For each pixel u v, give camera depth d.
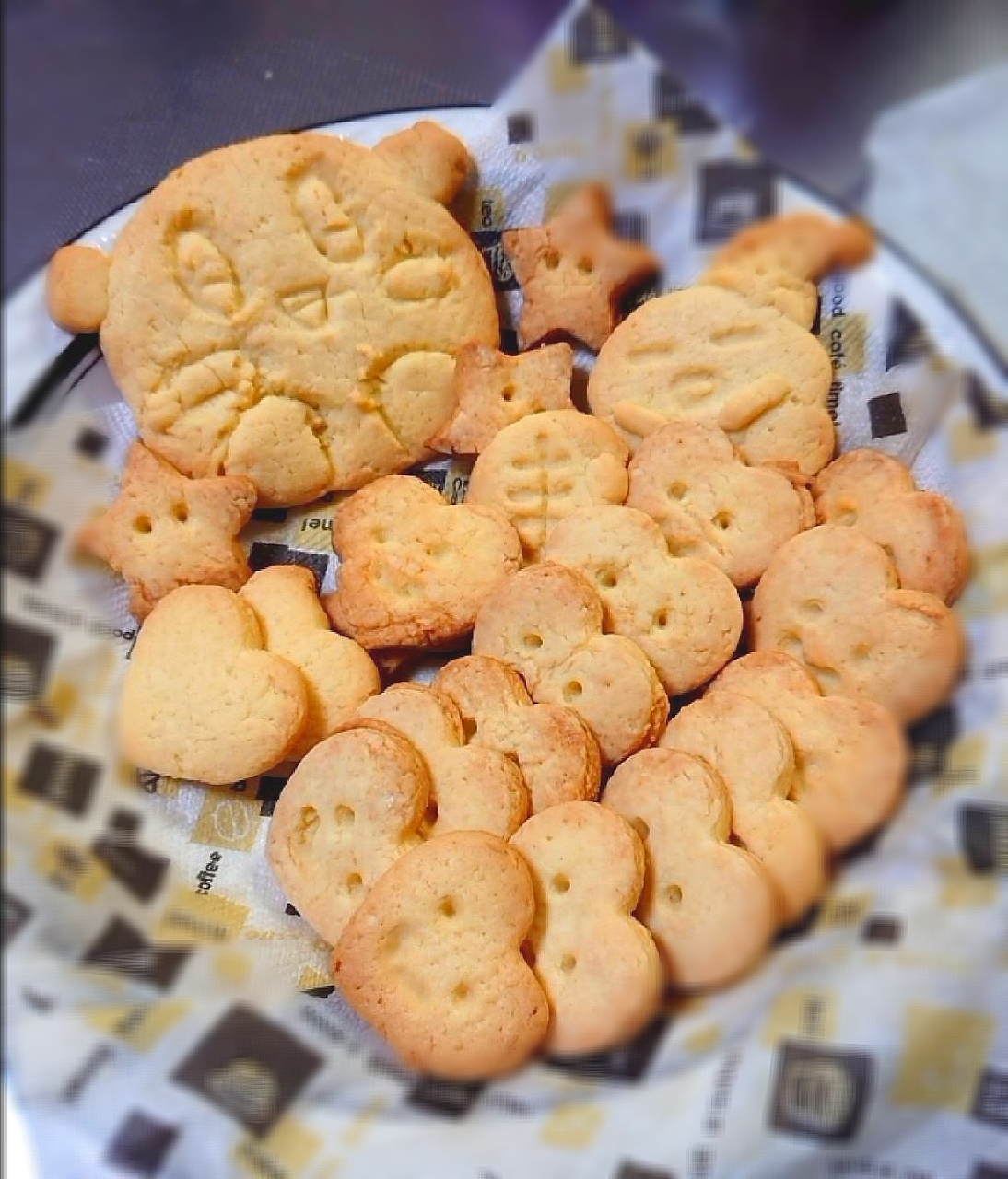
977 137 0.21
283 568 0.28
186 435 0.28
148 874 0.22
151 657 0.25
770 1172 0.15
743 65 0.21
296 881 0.23
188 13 0.29
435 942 0.21
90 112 0.29
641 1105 0.16
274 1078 0.18
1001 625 0.20
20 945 0.19
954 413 0.24
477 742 0.24
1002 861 0.16
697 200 0.24
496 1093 0.18
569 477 0.28
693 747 0.23
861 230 0.23
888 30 0.21
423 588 0.27
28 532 0.24
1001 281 0.22
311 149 0.28
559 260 0.29
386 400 0.29
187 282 0.28
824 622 0.25
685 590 0.26
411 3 0.27
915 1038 0.15
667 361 0.28
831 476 0.26
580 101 0.24
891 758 0.18
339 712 0.26
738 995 0.17
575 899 0.21
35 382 0.27
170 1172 0.18
